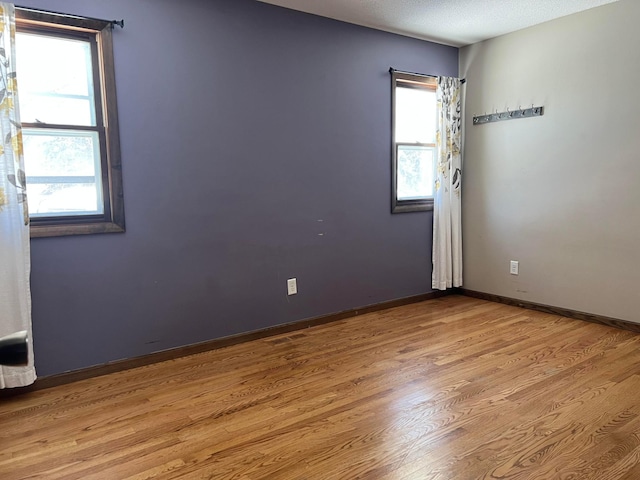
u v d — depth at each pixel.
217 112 3.26
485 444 2.07
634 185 3.52
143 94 2.96
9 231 2.51
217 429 2.25
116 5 2.82
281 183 3.62
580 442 2.07
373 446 2.07
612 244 3.68
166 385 2.77
